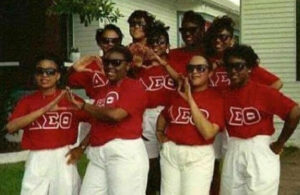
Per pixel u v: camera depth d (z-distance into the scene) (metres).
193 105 5.91
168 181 6.17
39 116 5.87
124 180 5.83
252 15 15.89
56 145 6.01
